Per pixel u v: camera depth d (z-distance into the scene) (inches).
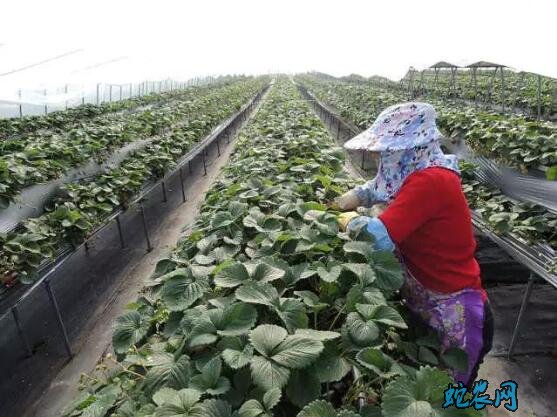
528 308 217.6
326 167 208.1
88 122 486.9
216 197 189.2
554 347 193.5
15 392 192.5
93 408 78.4
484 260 244.4
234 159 299.1
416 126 105.7
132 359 89.2
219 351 82.4
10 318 233.0
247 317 86.7
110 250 315.6
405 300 124.3
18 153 273.3
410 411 66.9
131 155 365.1
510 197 253.6
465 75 1245.1
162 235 347.3
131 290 270.8
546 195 221.0
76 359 211.2
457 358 102.3
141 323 103.5
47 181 260.5
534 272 175.5
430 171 104.4
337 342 88.7
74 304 251.3
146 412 72.5
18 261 184.4
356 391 81.2
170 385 78.8
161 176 366.0
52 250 206.7
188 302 97.3
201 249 130.0
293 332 86.4
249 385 75.8
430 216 105.3
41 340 221.6
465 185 265.3
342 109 696.4
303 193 183.0
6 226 215.8
